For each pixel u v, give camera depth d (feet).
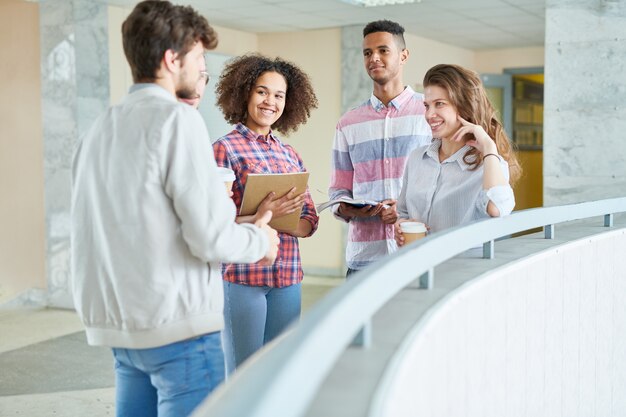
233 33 28.25
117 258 5.39
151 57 5.49
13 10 22.35
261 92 8.75
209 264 5.62
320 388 3.41
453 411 5.03
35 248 22.85
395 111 10.00
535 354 7.11
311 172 28.81
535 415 7.14
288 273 8.53
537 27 27.84
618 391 9.89
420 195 8.33
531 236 8.80
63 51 21.48
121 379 5.93
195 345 5.58
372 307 3.64
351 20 26.20
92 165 5.54
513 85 34.58
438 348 4.65
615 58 16.56
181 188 5.26
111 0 21.45
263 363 2.58
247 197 7.59
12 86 22.65
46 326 19.92
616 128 16.66
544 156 17.47
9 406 13.30
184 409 5.54
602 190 16.92
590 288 8.72
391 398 3.34
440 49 31.94
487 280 5.87
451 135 7.94
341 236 28.30
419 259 4.63
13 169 22.94
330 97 28.12
